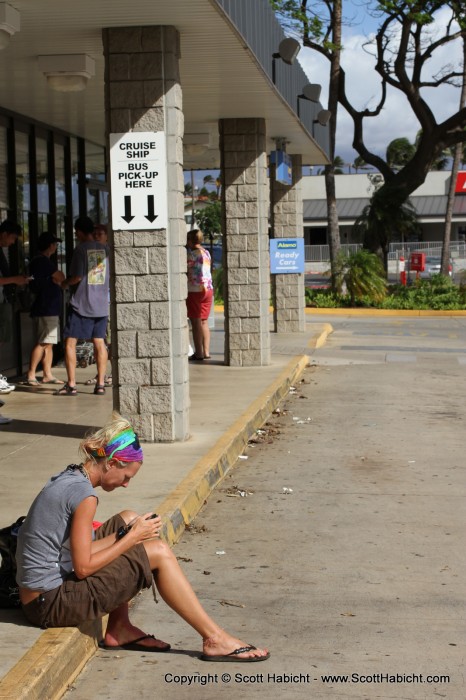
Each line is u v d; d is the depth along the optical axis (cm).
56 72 1024
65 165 1678
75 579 480
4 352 1395
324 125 2009
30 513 482
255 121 1525
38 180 1541
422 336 2308
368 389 1459
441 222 7419
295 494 841
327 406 1305
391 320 2869
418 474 918
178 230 954
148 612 570
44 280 1330
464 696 455
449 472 927
